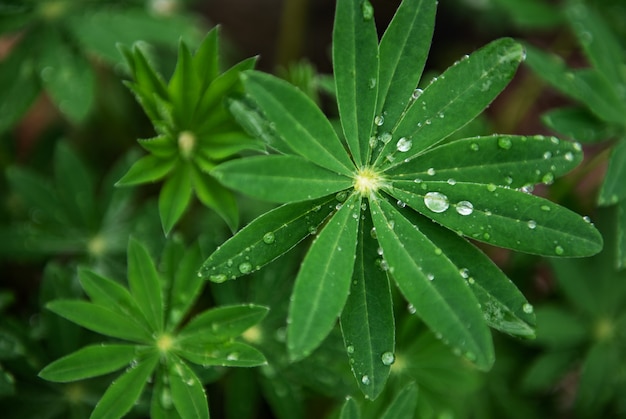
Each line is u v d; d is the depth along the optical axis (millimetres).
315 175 333
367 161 344
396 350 426
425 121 347
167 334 369
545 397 483
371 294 338
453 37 683
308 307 321
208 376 389
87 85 457
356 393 411
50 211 461
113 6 472
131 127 562
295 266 430
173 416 363
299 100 329
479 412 458
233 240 333
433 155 345
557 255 332
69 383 416
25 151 594
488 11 645
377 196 342
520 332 335
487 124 477
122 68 462
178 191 383
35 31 466
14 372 409
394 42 348
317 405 458
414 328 425
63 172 463
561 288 453
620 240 396
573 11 445
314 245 329
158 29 471
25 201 459
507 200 336
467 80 346
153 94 371
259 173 322
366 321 337
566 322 457
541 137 344
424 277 327
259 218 335
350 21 341
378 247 342
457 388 425
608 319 455
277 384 414
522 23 510
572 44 558
